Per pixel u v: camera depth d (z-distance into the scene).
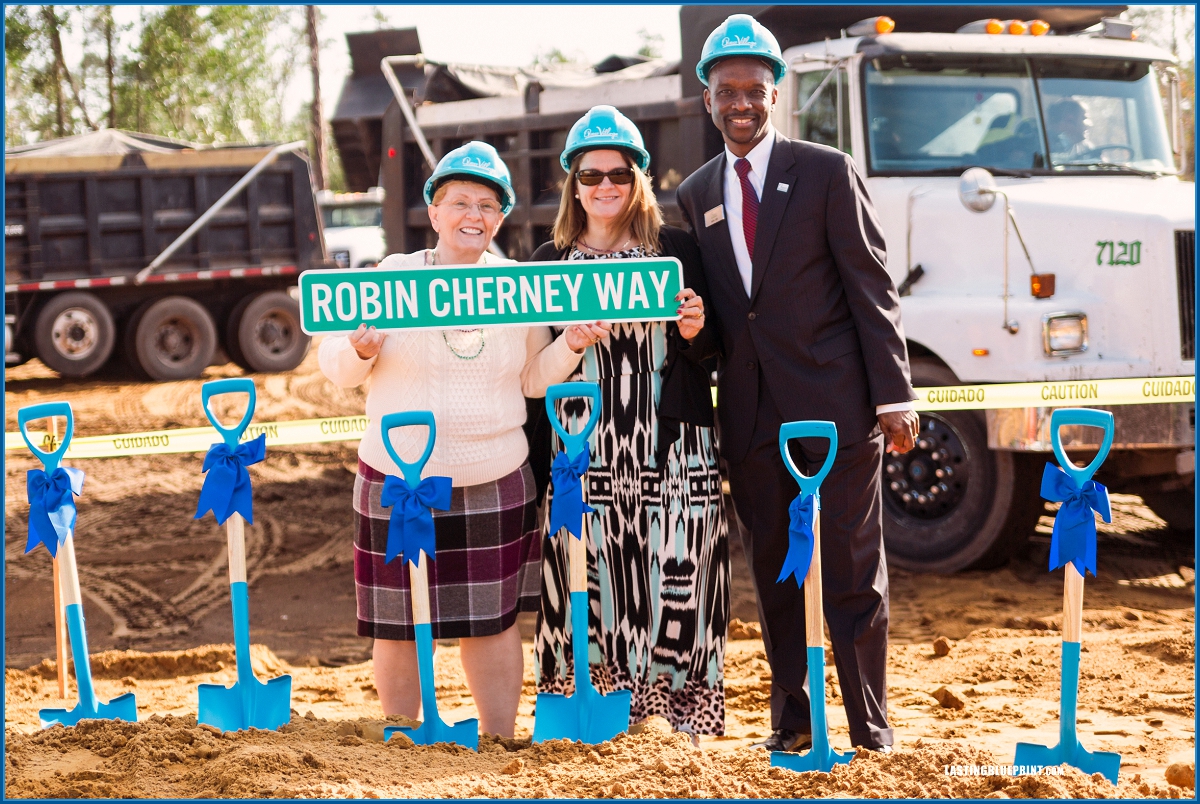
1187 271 5.76
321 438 6.31
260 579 6.99
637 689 3.39
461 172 3.24
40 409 3.02
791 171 3.44
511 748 3.09
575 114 7.70
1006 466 6.12
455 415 3.23
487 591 3.29
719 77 3.44
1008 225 5.80
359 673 5.16
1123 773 3.26
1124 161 6.68
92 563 7.39
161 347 14.60
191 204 14.60
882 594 3.47
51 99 28.58
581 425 3.42
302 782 2.65
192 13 29.94
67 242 13.96
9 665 5.25
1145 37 15.16
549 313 3.12
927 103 6.35
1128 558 6.95
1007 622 5.52
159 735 2.94
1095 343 5.81
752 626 5.59
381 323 3.05
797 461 3.50
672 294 3.17
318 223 15.43
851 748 3.43
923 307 6.04
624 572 3.42
